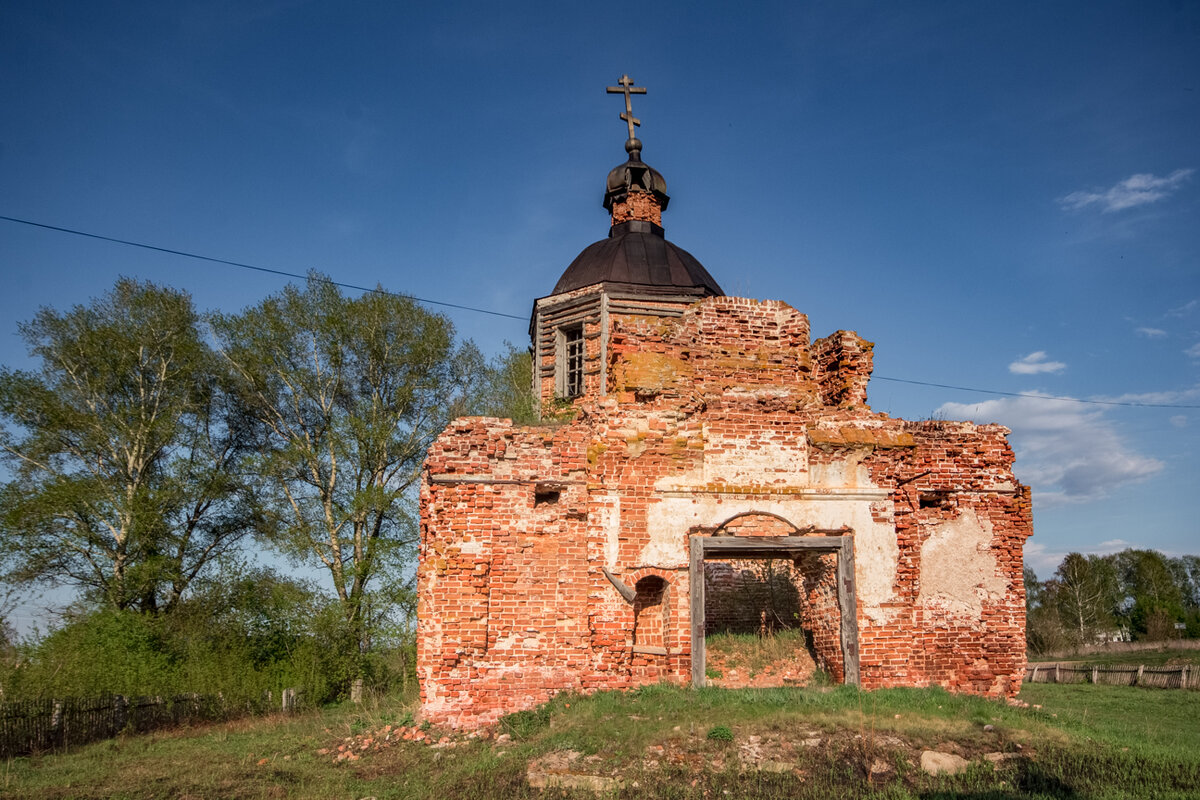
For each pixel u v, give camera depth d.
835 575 13.98
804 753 10.34
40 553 24.58
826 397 16.20
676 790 9.50
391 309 28.47
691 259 25.30
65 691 17.83
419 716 13.05
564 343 24.23
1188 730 14.17
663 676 13.23
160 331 27.62
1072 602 59.59
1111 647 43.81
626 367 14.51
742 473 13.88
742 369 15.65
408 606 25.16
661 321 15.30
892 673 13.58
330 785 10.80
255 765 12.88
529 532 13.46
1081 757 10.48
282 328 27.09
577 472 13.73
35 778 12.67
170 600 26.16
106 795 11.07
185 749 15.27
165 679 20.91
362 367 28.56
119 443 26.70
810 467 14.19
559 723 11.83
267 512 26.72
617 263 23.86
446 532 13.25
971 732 11.11
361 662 24.61
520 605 13.18
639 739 10.77
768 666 15.20
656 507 13.48
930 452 14.98
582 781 9.98
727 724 11.09
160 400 27.78
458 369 29.55
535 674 12.98
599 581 13.12
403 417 28.88
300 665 23.02
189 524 27.55
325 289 27.86
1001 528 14.98
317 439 28.19
